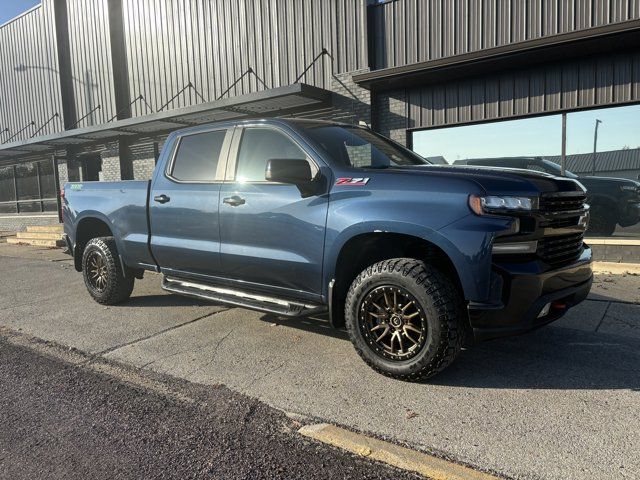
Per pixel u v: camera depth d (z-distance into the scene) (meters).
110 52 15.53
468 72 8.92
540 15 8.43
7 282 8.12
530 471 2.56
